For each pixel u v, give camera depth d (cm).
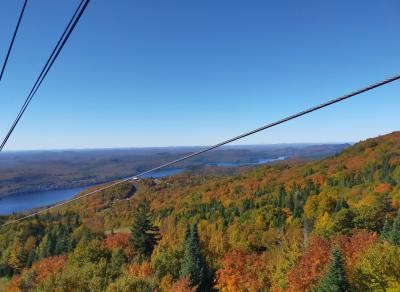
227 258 7625
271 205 14400
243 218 13838
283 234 10319
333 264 4369
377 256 4712
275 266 7019
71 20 622
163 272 6900
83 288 4978
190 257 6881
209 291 7156
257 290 6525
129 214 19988
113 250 9262
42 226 16888
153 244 9444
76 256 9156
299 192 16088
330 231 8300
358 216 8494
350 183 16562
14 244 13800
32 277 8188
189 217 16662
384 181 14650
